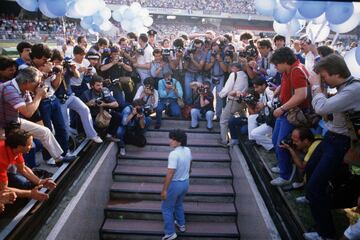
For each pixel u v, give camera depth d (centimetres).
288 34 566
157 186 611
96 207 520
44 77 428
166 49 717
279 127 431
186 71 717
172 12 3834
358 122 277
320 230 324
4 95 347
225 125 652
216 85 707
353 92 272
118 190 597
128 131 645
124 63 709
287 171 426
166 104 701
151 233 532
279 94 447
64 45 730
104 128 597
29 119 426
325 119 321
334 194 343
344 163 321
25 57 450
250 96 567
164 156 651
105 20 737
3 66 379
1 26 2762
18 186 375
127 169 633
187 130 701
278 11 426
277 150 430
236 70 610
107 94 581
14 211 370
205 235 533
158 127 704
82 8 544
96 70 657
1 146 322
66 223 391
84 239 462
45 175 423
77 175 492
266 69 634
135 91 727
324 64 281
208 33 712
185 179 489
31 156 434
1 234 320
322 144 325
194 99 720
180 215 523
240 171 567
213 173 632
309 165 347
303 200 397
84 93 580
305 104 391
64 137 481
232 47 659
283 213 391
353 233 261
